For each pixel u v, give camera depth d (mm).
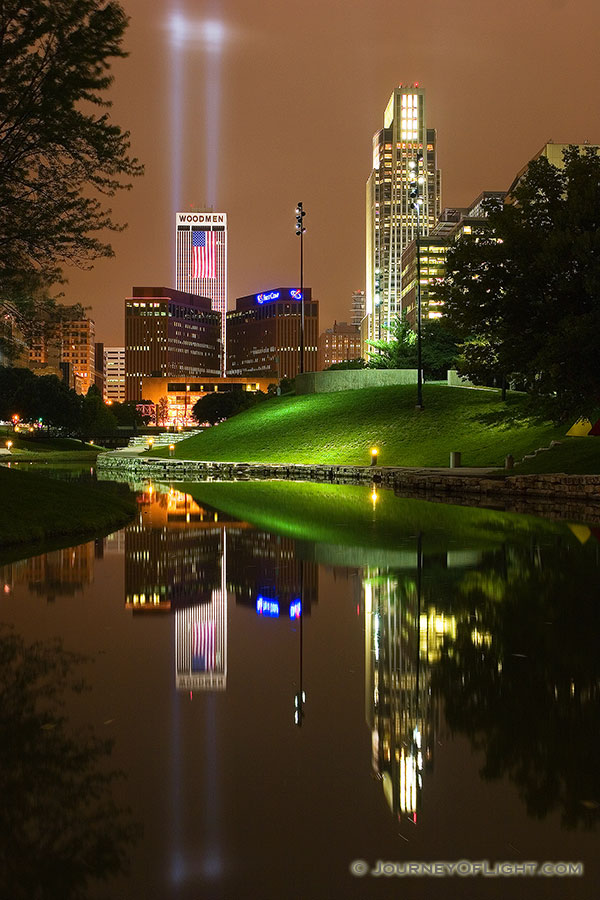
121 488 36250
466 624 8703
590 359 31578
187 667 7004
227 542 16078
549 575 11875
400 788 4441
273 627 8609
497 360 35906
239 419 77750
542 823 4066
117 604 9852
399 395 67188
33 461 81625
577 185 33156
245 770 4734
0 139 21625
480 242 35344
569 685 6445
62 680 6602
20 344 27000
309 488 36500
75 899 3391
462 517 21781
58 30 20562
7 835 3938
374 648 7699
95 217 23812
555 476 30406
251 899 3395
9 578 11758
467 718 5664
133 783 4531
